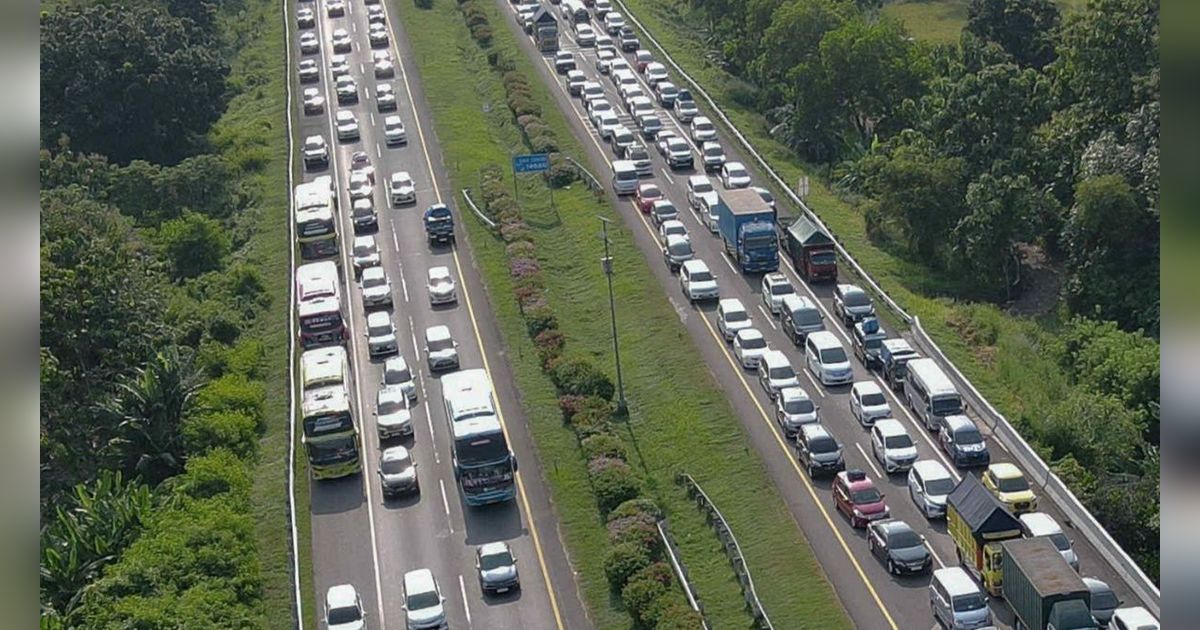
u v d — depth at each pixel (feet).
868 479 246.06
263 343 336.70
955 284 372.58
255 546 247.09
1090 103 401.70
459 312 347.36
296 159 466.70
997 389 291.38
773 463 266.36
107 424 281.33
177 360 295.07
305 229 379.55
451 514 258.98
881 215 385.29
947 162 381.81
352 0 642.22
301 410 290.76
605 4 607.37
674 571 230.68
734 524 246.27
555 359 311.47
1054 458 270.26
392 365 307.99
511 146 474.08
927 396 272.72
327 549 250.57
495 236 391.86
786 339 319.88
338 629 220.43
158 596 223.30
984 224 367.25
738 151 453.99
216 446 279.08
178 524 243.19
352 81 522.88
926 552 225.56
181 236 385.09
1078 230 362.33
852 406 282.97
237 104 528.63
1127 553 236.63
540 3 602.44
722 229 369.50
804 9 477.36
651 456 273.95
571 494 261.44
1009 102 397.19
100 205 390.83
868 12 590.55
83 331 298.76
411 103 511.81
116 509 246.27
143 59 466.29
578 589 231.71
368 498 267.18
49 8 523.70
